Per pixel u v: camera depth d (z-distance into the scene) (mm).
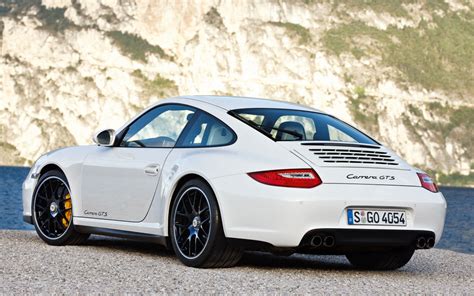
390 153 7602
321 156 7039
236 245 6918
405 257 7754
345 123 8211
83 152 8680
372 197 6863
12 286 5535
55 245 8727
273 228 6676
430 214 7188
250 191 6777
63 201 8789
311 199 6656
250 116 7586
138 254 8094
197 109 7930
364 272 7613
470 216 104562
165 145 7914
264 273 6930
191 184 7234
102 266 6836
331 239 6785
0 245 8266
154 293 5473
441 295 6004
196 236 7121
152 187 7734
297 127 7543
